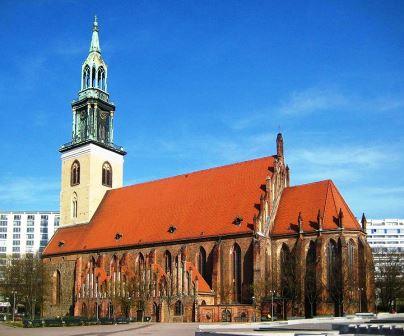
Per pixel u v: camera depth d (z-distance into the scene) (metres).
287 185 117.19
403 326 42.75
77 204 141.50
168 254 116.94
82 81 144.50
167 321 105.06
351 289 97.12
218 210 114.69
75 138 144.12
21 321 115.31
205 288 105.38
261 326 68.62
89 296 121.56
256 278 101.06
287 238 105.94
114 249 126.12
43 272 138.00
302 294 99.62
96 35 146.50
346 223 102.31
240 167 120.12
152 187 134.62
